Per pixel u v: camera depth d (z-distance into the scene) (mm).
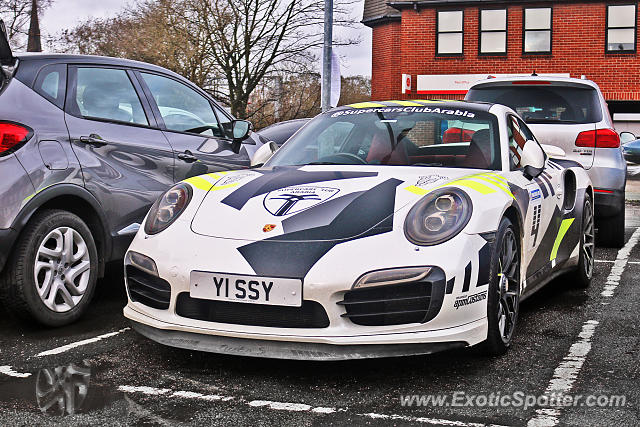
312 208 3469
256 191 3732
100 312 4652
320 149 4395
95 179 4469
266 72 22609
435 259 3170
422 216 3334
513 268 3834
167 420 2809
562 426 2738
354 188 3646
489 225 3422
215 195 3762
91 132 4516
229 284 3219
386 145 4270
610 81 26141
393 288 3148
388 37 29688
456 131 4320
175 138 5188
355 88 27266
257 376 3342
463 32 26969
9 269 3994
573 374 3369
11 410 2916
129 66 5043
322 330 3141
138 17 21875
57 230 4176
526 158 4352
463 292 3219
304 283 3127
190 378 3320
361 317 3154
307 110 22891
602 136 6980
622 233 7375
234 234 3396
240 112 22219
